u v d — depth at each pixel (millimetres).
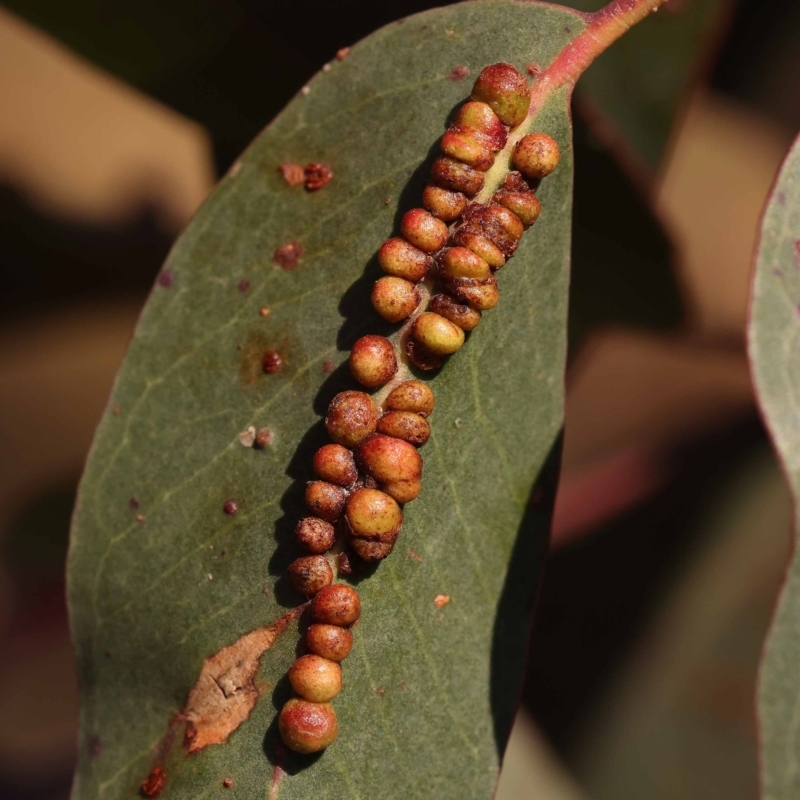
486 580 245
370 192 249
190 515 249
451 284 245
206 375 249
